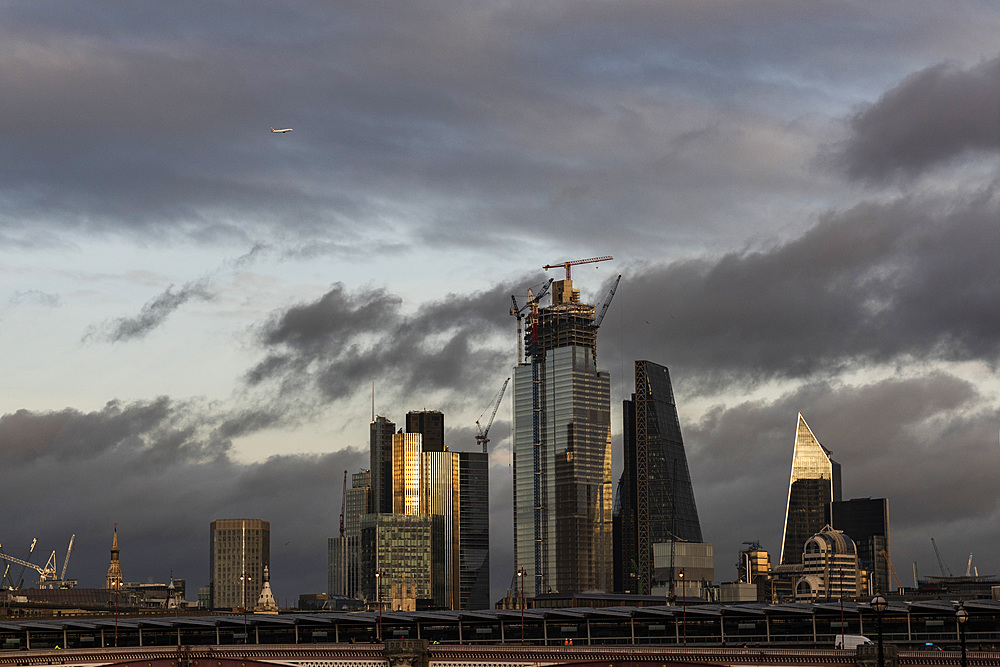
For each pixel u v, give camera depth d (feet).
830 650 585.22
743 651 610.65
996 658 550.77
